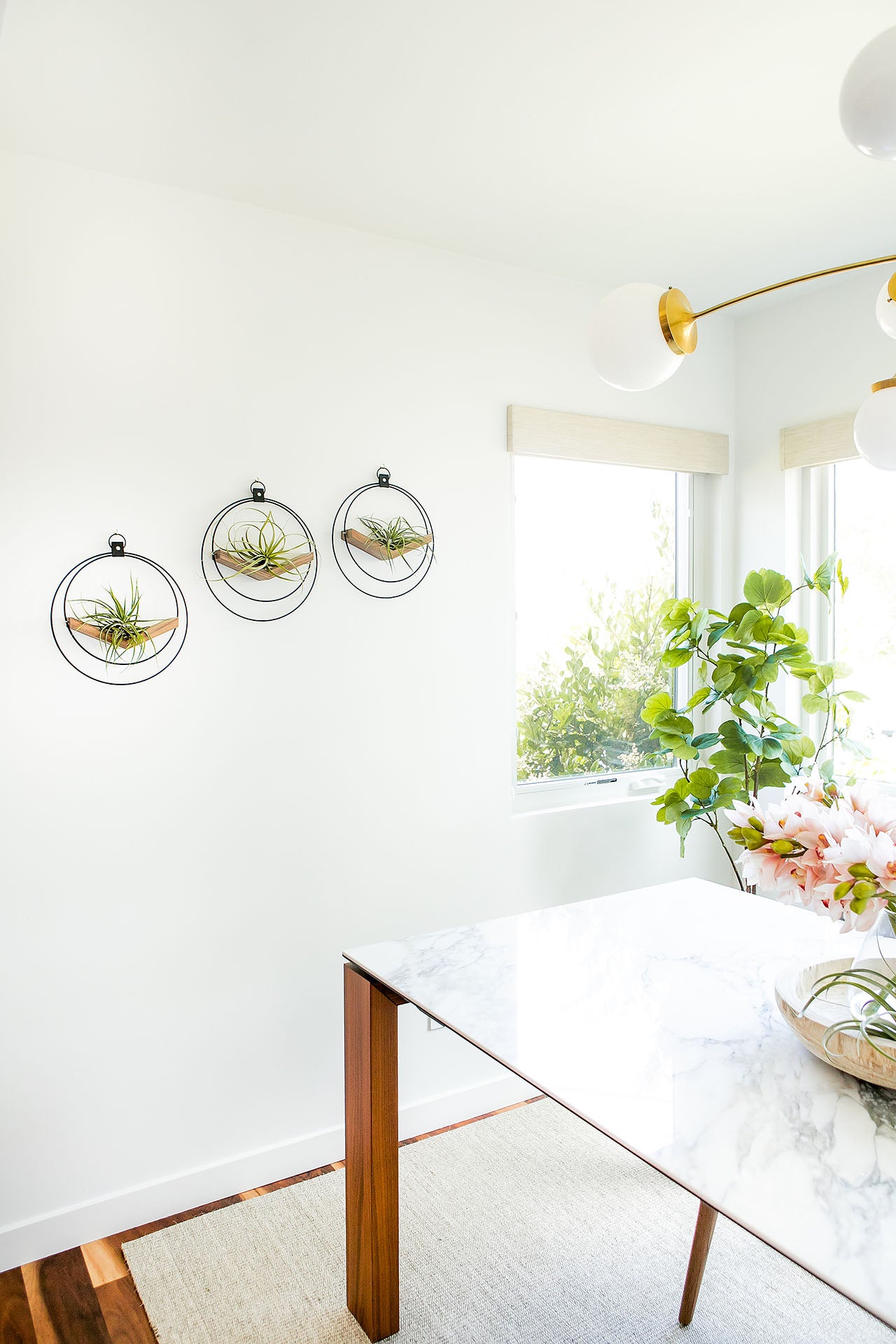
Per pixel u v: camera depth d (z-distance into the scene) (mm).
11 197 2072
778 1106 1244
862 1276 922
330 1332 1886
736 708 2812
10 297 2074
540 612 3016
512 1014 1529
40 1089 2158
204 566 2322
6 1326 1921
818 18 1635
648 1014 1527
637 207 2406
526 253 2709
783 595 2779
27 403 2096
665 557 3316
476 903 2816
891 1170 1101
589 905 2096
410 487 2641
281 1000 2469
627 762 3254
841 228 2549
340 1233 2207
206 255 2307
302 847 2494
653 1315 1907
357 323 2537
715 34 1678
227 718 2367
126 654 2221
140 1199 2256
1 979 2111
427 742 2701
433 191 2303
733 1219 1014
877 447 1445
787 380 3156
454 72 1786
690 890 2221
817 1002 1416
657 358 1294
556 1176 2428
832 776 2920
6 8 1568
